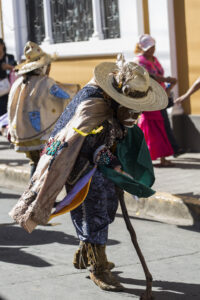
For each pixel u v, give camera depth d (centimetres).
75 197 659
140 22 1491
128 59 1526
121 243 866
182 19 1429
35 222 650
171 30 1443
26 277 731
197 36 1406
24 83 988
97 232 678
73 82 1691
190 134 1441
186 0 1414
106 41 1577
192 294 673
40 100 978
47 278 726
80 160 654
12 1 1823
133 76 642
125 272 745
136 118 658
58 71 1725
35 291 684
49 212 649
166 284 703
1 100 1559
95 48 1603
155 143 1285
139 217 1013
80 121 643
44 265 775
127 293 678
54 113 984
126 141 693
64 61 1705
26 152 997
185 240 876
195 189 1072
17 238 904
